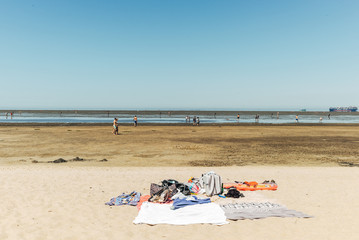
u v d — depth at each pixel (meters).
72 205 7.99
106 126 43.78
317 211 7.61
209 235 6.06
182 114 121.00
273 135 31.03
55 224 6.61
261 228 6.43
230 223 6.71
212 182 9.09
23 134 30.39
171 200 8.33
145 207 7.61
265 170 13.30
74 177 11.34
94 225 6.59
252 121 67.88
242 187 9.69
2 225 6.48
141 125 47.44
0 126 41.69
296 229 6.39
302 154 18.58
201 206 7.63
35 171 12.30
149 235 6.05
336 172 12.81
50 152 18.92
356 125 49.97
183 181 11.04
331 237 5.96
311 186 10.30
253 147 21.70
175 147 21.53
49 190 9.41
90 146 21.84
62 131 34.28
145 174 12.16
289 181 11.09
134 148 20.95
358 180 11.24
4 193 8.91
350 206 8.05
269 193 9.35
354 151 19.92
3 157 16.88
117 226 6.54
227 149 20.64
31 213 7.29
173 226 6.54
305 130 38.25
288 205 8.11
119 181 10.89
